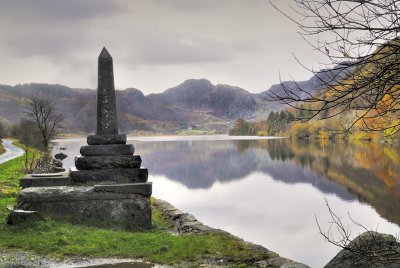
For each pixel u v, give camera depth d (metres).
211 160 76.25
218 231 14.02
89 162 15.43
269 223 25.33
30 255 10.44
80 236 12.16
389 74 4.72
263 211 29.33
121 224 14.47
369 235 7.22
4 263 9.55
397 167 51.41
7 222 12.87
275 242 20.75
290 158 74.38
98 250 11.03
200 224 15.55
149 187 14.91
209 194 37.41
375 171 49.47
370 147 84.56
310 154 79.94
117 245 11.58
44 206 14.12
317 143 117.38
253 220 26.36
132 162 15.70
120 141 16.06
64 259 10.36
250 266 9.97
